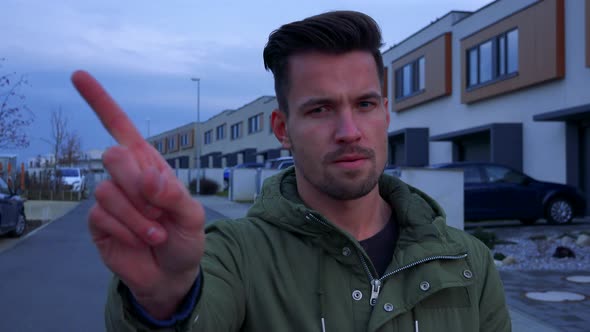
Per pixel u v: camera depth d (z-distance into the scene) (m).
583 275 6.93
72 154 44.47
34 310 5.80
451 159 19.89
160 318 0.91
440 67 20.05
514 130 15.81
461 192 9.44
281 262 1.30
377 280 1.31
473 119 18.36
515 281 6.64
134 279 0.82
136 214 0.75
